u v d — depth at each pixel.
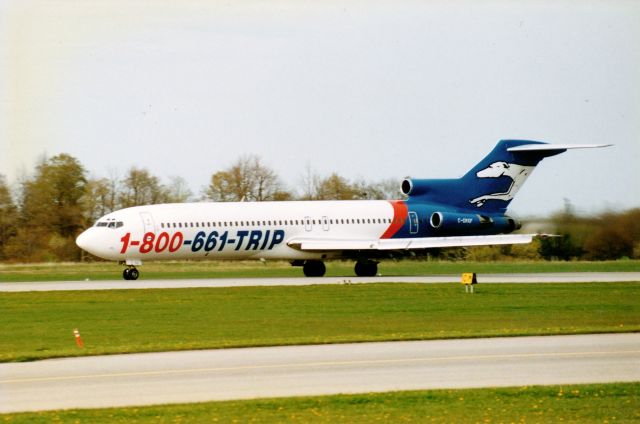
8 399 89.50
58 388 94.31
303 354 113.81
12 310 170.75
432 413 84.19
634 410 85.56
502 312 167.38
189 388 94.00
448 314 164.62
